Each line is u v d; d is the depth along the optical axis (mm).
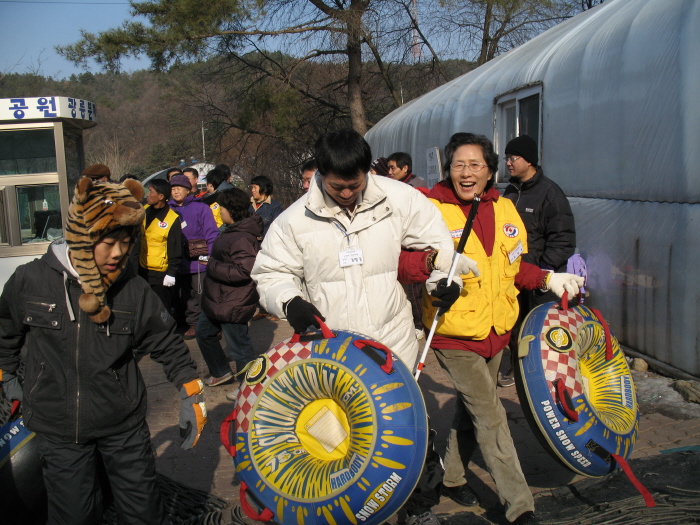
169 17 14836
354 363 2277
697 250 4355
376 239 2520
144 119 47000
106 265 2256
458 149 2898
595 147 5523
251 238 4688
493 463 2781
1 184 6605
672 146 4555
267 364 2398
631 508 3016
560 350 2811
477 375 2834
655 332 4844
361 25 15797
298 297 2438
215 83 21719
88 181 2184
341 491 2168
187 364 2578
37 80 23062
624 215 5148
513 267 2934
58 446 2338
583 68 5719
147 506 2473
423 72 21938
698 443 3707
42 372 2301
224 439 2436
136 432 2455
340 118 21906
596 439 2752
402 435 2182
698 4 4371
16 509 2691
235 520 3131
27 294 2289
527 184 4633
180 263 7348
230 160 26234
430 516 2889
